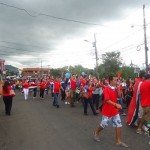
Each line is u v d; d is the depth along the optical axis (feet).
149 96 31.01
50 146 27.27
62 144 27.89
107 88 26.78
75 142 28.55
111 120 27.37
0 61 125.80
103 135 31.32
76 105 62.64
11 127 37.78
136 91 34.81
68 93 62.23
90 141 28.81
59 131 34.17
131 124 35.81
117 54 175.11
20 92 131.95
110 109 27.07
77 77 66.03
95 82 52.19
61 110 54.54
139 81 34.86
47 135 32.12
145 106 31.09
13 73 253.24
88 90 46.78
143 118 31.42
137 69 96.58
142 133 31.91
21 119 44.19
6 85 49.34
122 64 173.68
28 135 32.45
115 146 26.61
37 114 49.47
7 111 49.80
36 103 70.69
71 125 37.91
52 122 40.60
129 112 35.76
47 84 99.09
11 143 28.94
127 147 26.20
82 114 48.32
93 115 46.93
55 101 61.31
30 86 97.35
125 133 32.12
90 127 36.29
